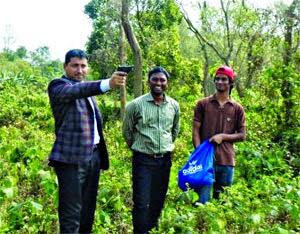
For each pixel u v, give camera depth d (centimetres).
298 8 1266
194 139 538
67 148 386
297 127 950
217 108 533
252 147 829
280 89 947
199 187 517
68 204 390
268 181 640
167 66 1925
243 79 1647
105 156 428
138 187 463
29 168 682
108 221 494
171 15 1688
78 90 368
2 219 495
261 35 1495
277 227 455
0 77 1903
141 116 464
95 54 2195
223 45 1728
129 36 1248
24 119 1327
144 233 459
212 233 434
